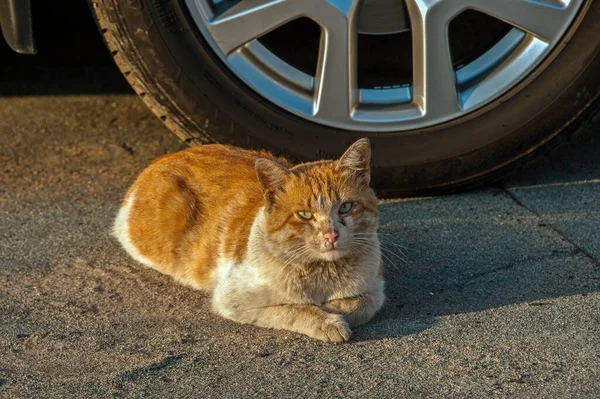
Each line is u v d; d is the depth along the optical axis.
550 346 3.49
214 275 4.08
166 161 4.58
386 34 5.24
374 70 5.49
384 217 4.82
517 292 3.99
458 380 3.27
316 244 3.62
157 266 4.35
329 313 3.69
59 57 6.92
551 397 3.14
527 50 4.76
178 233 4.27
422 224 4.72
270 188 3.74
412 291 4.07
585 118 4.88
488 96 4.77
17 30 4.67
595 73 4.77
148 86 4.72
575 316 3.72
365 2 4.71
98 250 4.53
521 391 3.19
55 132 5.95
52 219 4.86
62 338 3.69
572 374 3.28
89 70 6.77
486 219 4.75
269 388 3.28
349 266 3.73
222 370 3.41
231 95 4.74
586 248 4.39
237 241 3.97
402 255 4.40
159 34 4.61
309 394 3.22
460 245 4.48
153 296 4.11
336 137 4.82
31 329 3.76
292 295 3.73
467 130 4.82
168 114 4.79
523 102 4.79
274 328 3.76
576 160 5.41
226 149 4.59
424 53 4.69
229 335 3.71
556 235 4.54
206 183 4.35
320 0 4.59
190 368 3.44
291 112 4.78
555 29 4.71
